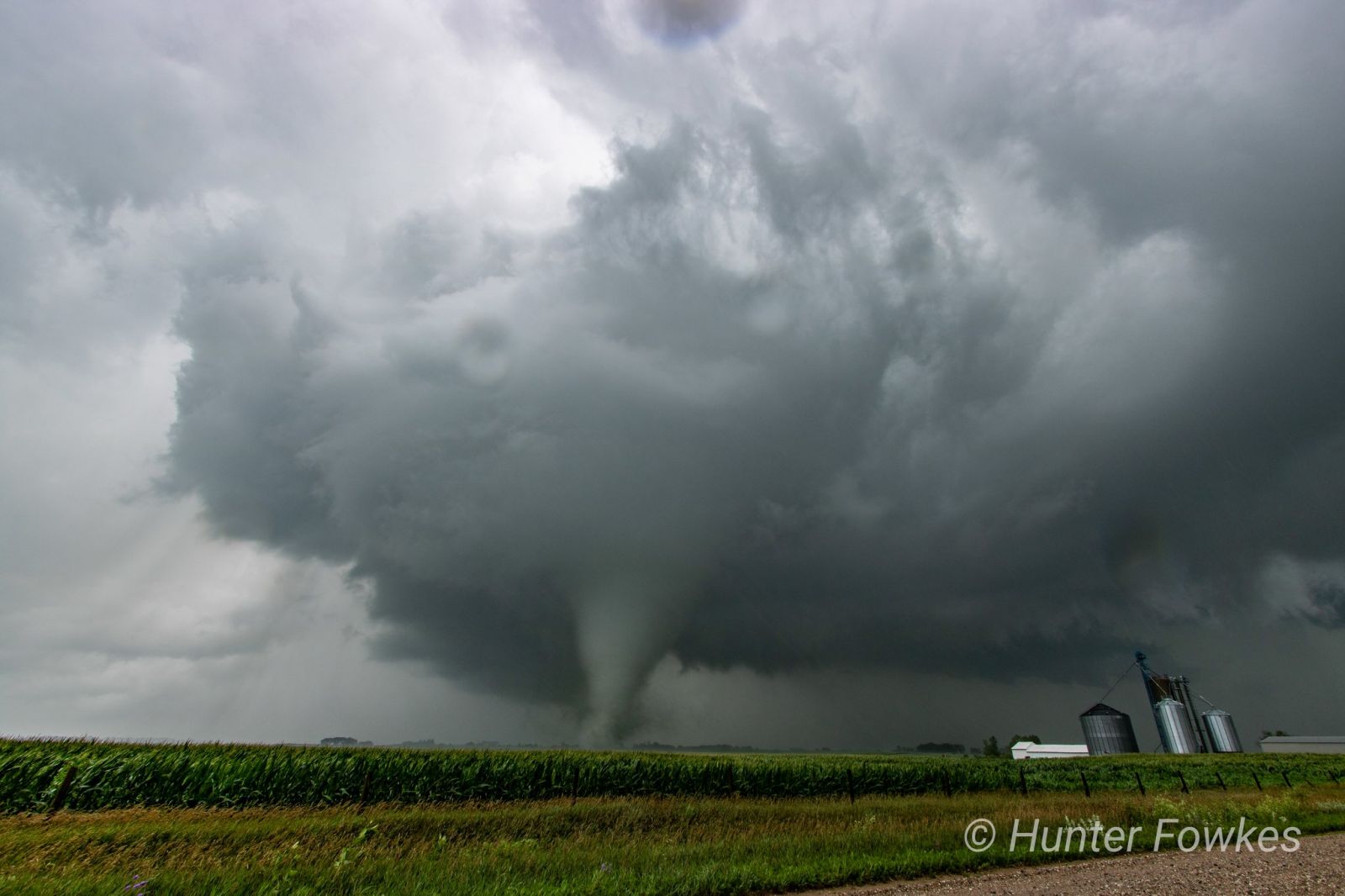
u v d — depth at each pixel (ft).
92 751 66.90
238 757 72.74
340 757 77.30
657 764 93.86
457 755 84.64
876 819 61.31
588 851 41.78
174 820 58.23
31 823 53.88
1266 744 315.37
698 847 42.88
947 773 108.68
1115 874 37.11
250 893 31.37
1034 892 32.68
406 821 54.29
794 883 34.53
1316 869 37.78
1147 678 329.72
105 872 34.71
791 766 101.40
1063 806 68.64
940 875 37.40
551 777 86.84
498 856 40.57
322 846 43.32
